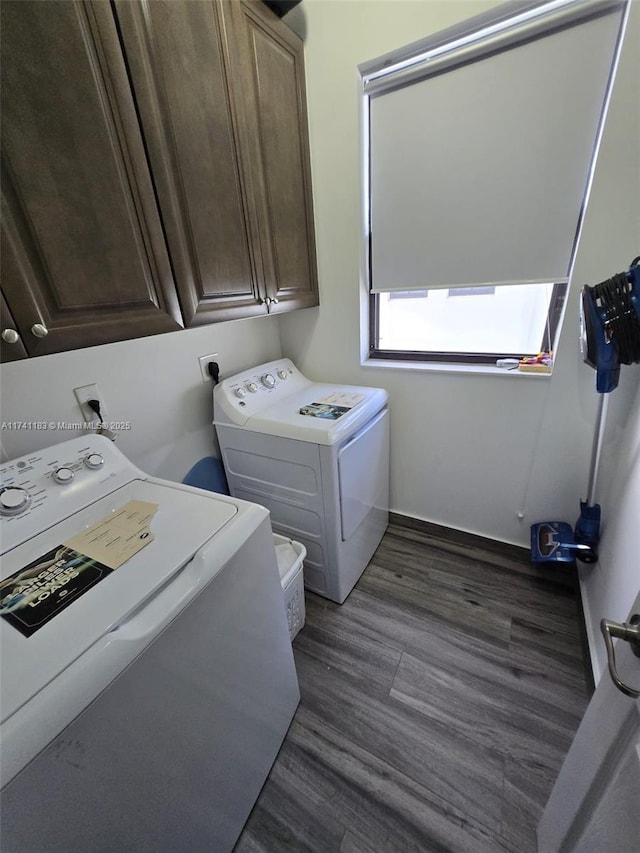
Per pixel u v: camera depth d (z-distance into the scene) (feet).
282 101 4.59
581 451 5.22
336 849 3.14
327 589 5.52
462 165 4.77
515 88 4.22
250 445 5.16
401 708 4.15
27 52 2.24
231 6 3.63
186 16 3.18
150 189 3.10
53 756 1.65
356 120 4.95
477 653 4.69
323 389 6.29
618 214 4.05
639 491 3.65
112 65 2.69
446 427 6.07
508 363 5.53
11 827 1.50
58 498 3.07
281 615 3.51
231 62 3.71
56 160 2.47
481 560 6.14
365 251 5.75
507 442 5.68
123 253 2.98
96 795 1.86
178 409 5.16
